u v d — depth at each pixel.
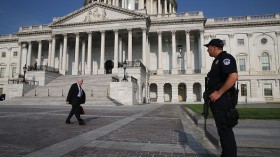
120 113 18.33
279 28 53.88
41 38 62.44
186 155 5.84
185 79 51.75
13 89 41.41
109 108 24.86
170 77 52.38
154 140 7.66
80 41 62.72
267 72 53.28
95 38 61.59
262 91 53.06
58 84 45.66
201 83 51.06
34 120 12.96
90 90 38.59
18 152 6.01
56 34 57.34
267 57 54.00
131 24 52.75
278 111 17.16
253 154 5.83
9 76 68.94
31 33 62.62
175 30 54.03
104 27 54.44
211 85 4.32
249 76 53.62
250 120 11.27
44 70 47.50
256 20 54.62
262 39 54.59
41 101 34.28
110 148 6.53
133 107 27.80
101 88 39.22
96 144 7.01
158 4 72.69
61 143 7.11
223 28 55.88
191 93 51.22
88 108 24.62
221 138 4.10
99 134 8.70
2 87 68.62
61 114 16.66
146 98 48.72
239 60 54.78
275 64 53.31
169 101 55.28
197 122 11.09
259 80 53.34
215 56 4.47
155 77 52.84
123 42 60.00
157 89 52.50
